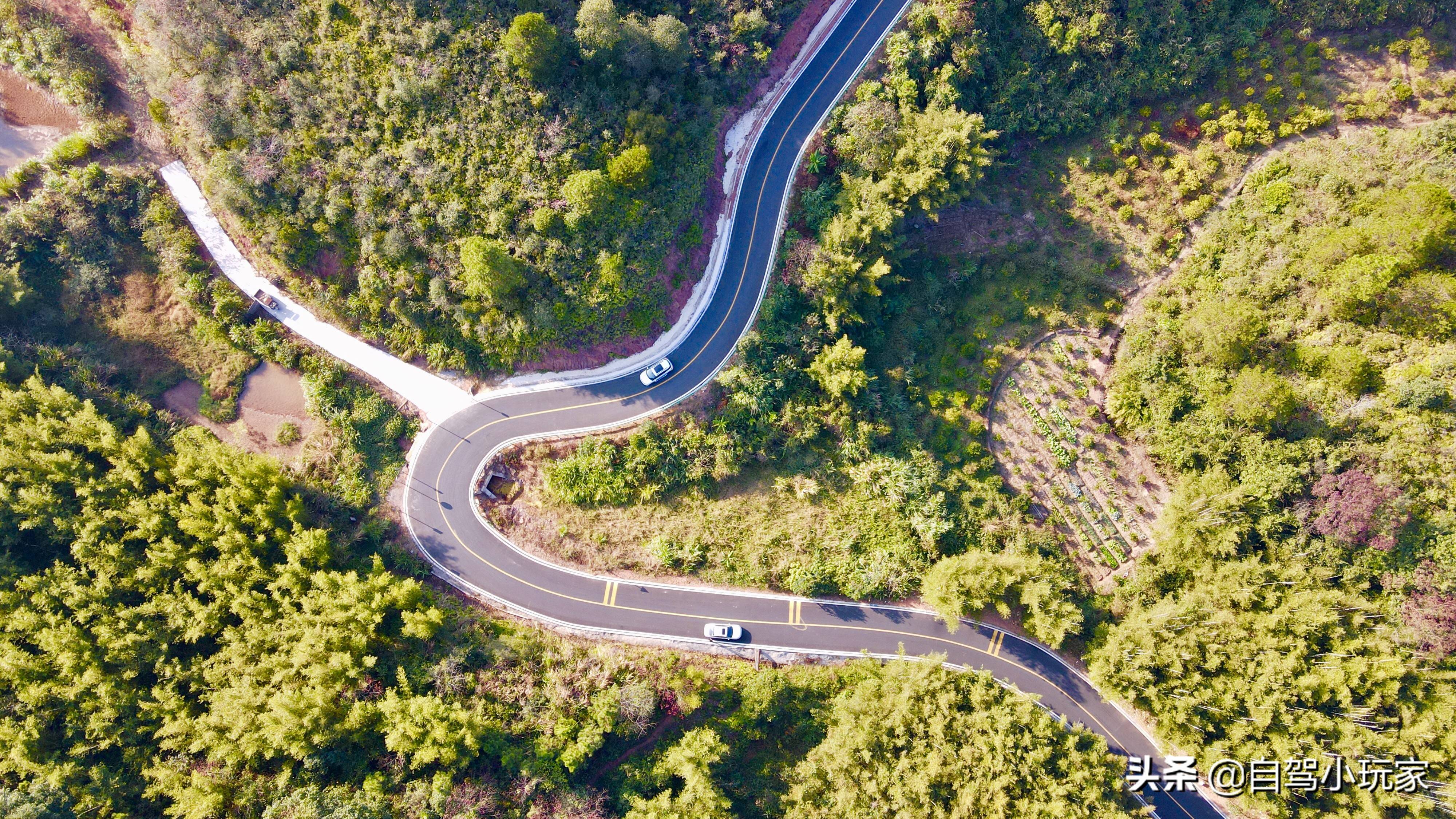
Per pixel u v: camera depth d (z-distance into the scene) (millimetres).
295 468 63031
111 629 53906
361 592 55969
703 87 64375
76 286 62094
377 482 63656
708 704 60688
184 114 60188
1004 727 55031
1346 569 58000
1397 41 65312
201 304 63219
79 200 61469
